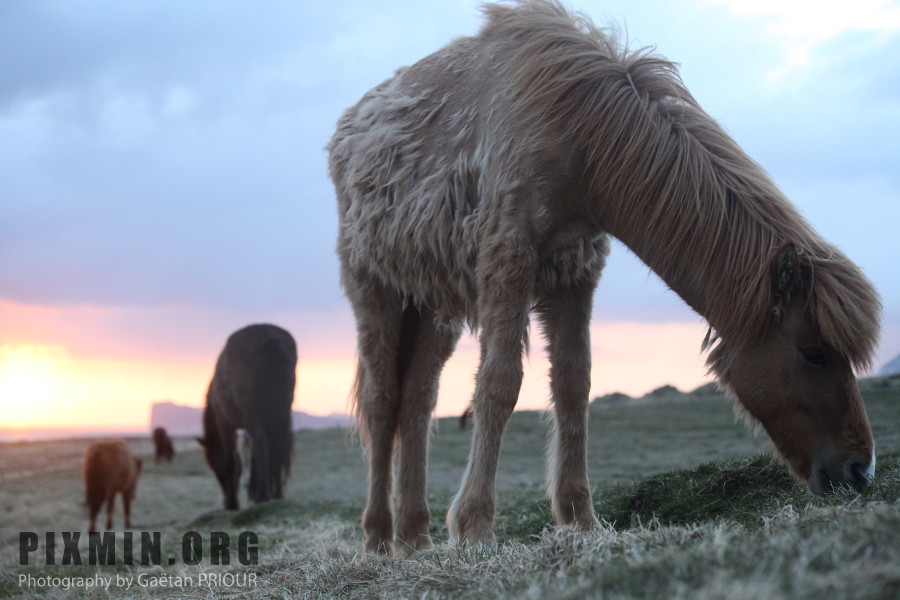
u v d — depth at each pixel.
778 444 3.95
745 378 3.92
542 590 2.59
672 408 22.30
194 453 26.91
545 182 4.22
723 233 3.92
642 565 2.44
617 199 4.17
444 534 6.60
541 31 4.45
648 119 4.12
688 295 4.11
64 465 28.53
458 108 4.76
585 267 4.53
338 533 7.17
